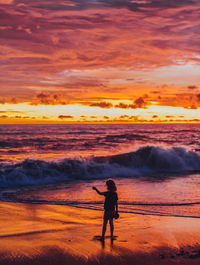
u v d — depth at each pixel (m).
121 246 4.89
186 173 18.05
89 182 14.14
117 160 19.23
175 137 47.84
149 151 20.72
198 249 4.85
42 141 37.00
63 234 5.48
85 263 4.15
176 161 20.11
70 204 8.89
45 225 6.16
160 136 50.12
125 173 17.42
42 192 11.20
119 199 9.48
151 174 17.48
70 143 34.78
